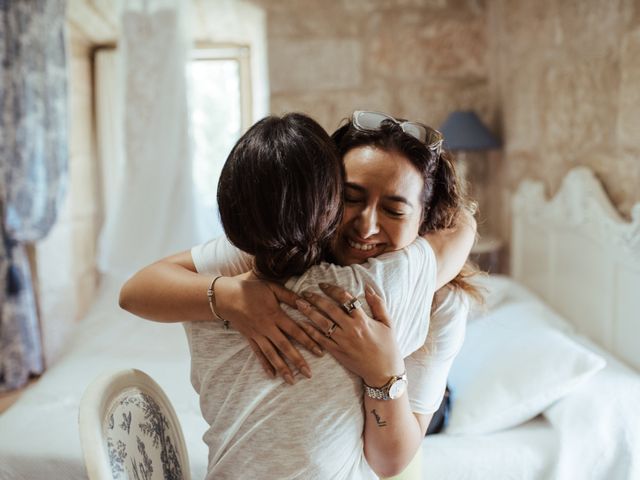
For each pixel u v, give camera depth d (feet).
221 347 2.97
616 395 5.44
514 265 10.45
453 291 3.43
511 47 10.47
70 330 13.21
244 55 13.64
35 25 10.78
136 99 9.31
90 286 14.44
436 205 3.43
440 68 11.79
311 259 2.86
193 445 5.27
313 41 11.73
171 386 6.57
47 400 6.25
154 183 9.41
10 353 11.65
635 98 6.17
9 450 5.21
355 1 11.65
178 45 9.32
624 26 6.38
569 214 7.75
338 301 2.84
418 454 3.74
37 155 11.21
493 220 11.98
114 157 14.17
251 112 13.71
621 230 6.31
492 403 5.46
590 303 7.26
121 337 8.32
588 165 7.41
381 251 3.16
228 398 2.91
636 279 6.12
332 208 2.68
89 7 11.28
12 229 11.32
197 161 13.78
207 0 11.19
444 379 3.41
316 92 11.84
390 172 2.98
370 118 3.16
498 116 11.41
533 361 5.67
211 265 3.33
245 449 2.84
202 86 13.70
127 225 9.46
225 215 2.71
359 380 2.89
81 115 13.47
